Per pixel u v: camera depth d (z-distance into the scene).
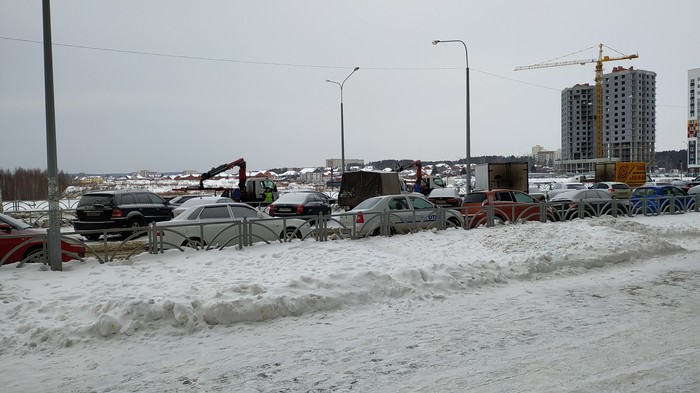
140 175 127.94
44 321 6.90
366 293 8.27
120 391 4.91
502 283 9.66
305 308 7.62
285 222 13.42
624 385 4.78
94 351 6.11
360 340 6.36
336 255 11.62
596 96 124.81
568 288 9.30
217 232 13.30
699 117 128.50
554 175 117.19
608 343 6.07
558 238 13.41
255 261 11.04
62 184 60.69
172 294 7.69
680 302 8.14
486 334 6.54
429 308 7.89
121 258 12.11
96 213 17.64
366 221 14.78
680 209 23.67
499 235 14.42
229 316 7.07
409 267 9.62
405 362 5.56
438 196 29.34
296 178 119.12
